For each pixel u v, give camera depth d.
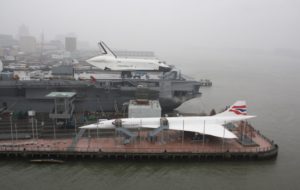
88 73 81.31
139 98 63.16
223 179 43.22
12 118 60.09
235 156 48.34
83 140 51.75
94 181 41.91
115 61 75.31
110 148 48.56
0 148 47.19
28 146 48.44
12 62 163.62
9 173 43.25
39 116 61.91
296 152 54.28
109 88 64.38
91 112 65.44
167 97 67.25
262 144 52.38
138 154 47.41
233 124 60.38
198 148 49.66
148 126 53.38
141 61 75.81
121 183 41.56
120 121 52.19
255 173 45.25
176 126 53.25
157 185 41.25
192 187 40.88
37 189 39.44
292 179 43.78
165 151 47.69
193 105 91.94
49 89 63.19
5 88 62.41
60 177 42.66
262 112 84.00
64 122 57.19
